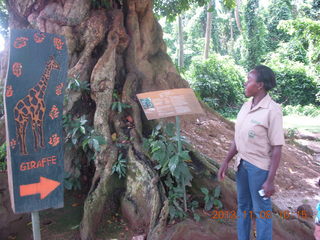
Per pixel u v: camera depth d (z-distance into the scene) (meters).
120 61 4.74
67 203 3.68
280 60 18.89
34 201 2.14
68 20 4.38
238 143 2.64
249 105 2.61
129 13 4.90
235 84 15.06
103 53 4.45
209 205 3.35
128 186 3.49
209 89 14.05
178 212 3.15
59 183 2.22
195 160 3.64
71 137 3.76
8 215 3.24
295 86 16.64
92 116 4.14
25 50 1.99
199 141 4.86
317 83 16.27
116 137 3.87
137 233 3.20
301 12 20.56
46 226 3.31
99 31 4.41
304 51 19.34
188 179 3.23
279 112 2.41
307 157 5.83
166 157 3.19
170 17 8.13
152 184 3.26
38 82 2.05
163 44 5.66
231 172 3.76
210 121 5.64
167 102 3.07
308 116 13.42
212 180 3.51
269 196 2.44
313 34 13.88
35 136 2.09
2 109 4.12
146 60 5.01
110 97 4.00
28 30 1.99
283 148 5.81
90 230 3.13
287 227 3.20
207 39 16.94
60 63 2.12
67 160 3.84
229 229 3.11
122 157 3.67
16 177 2.06
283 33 23.80
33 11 4.64
